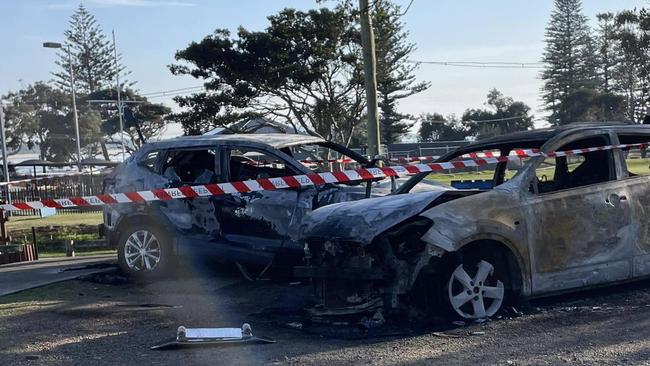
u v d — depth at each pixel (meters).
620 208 6.91
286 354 5.48
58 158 76.44
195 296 8.02
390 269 6.04
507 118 90.19
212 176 9.04
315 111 31.03
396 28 33.31
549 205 6.55
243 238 8.61
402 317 6.24
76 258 12.98
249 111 31.11
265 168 9.66
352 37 29.88
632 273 6.95
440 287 6.13
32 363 5.49
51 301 8.01
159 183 9.16
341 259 6.29
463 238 6.02
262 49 29.73
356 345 5.65
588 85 63.53
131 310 7.35
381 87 37.38
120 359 5.52
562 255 6.55
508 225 6.28
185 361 5.39
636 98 60.50
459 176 18.16
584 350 5.26
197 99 31.22
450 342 5.61
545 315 6.34
